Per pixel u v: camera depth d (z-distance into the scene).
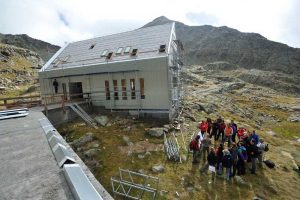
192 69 102.12
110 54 24.28
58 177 4.80
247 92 59.66
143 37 24.84
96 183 4.41
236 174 12.79
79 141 16.11
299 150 18.91
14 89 52.19
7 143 7.77
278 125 30.61
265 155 16.44
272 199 10.88
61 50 30.72
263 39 163.00
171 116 21.20
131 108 22.22
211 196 10.62
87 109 23.52
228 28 187.00
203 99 36.50
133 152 14.65
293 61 138.62
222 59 155.62
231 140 16.34
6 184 4.56
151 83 20.92
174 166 13.02
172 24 25.19
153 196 9.69
